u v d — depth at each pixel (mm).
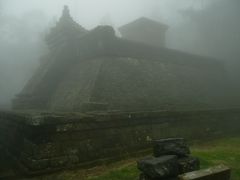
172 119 10422
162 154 6363
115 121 8484
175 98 12133
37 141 6914
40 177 6762
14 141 8781
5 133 9977
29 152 7199
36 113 8125
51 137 7102
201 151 9453
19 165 7641
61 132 7250
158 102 11258
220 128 12781
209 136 12008
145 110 10352
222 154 8977
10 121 9320
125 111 9352
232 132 13445
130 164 7863
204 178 5145
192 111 11289
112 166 7750
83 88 10688
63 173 7062
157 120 9828
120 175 6852
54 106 11609
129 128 8898
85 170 7375
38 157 6863
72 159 7410
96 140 7992
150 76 12250
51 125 7055
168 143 6465
